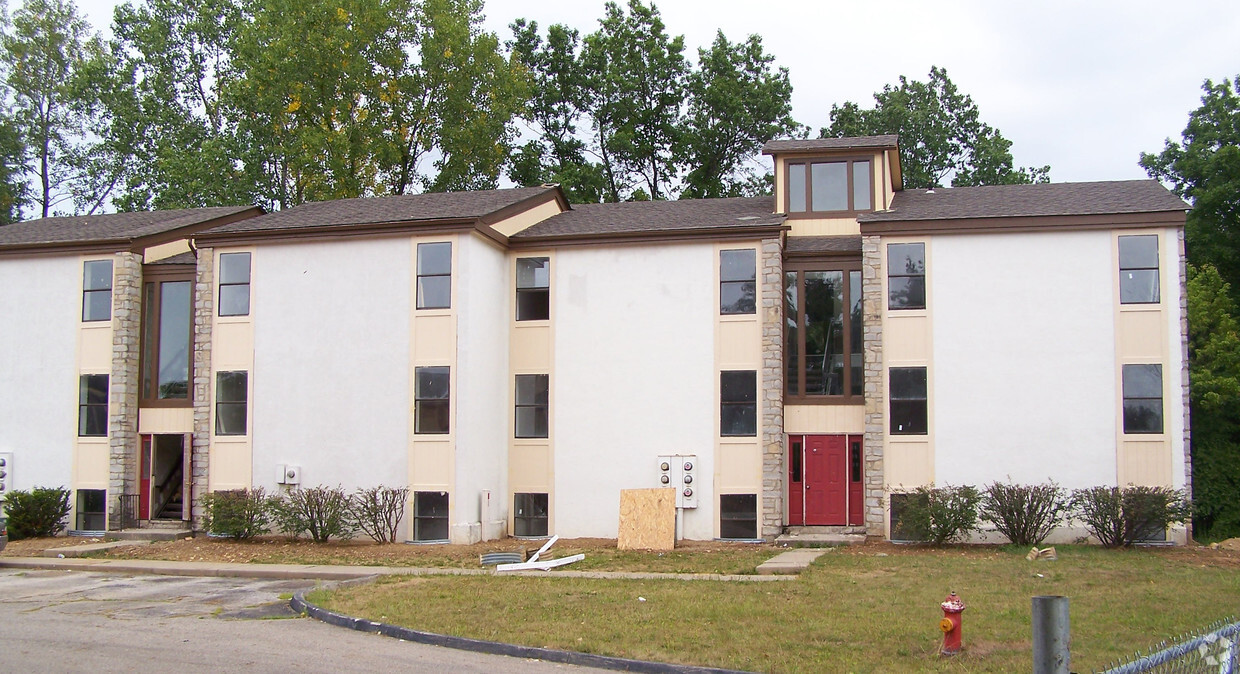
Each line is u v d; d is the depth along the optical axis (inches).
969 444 856.3
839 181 969.5
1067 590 577.6
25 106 1717.5
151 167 1691.7
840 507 904.3
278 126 1504.7
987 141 1815.9
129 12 1662.2
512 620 492.7
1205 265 1352.1
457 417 868.6
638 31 1804.9
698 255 922.7
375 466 884.0
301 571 697.0
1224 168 1397.6
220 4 1657.2
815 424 911.0
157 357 1001.5
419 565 733.3
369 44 1504.7
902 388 871.1
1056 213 854.5
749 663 406.3
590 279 945.5
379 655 434.0
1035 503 811.4
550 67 1808.6
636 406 923.4
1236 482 1224.8
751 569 686.5
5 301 1019.3
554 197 1072.2
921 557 749.3
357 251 907.4
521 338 956.0
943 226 871.7
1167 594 560.1
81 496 978.1
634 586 604.1
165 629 496.1
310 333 910.4
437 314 880.9
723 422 903.7
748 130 1770.4
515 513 941.8
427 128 1587.1
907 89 1871.3
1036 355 854.5
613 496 920.9
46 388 999.6
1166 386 832.3
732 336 909.2
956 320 868.0
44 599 604.1
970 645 435.8
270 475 906.7
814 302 925.2
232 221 1093.1
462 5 1604.3
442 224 882.1
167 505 1010.7
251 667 412.5
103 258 998.4
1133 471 831.1
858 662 407.5
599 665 416.2
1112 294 847.1
